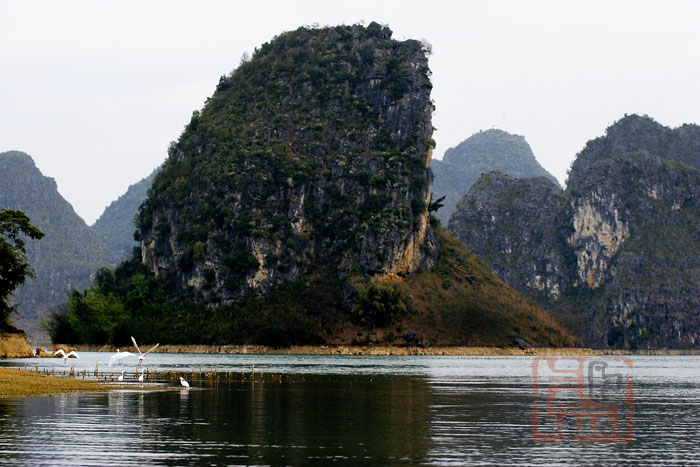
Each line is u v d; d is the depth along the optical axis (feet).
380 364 593.83
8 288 470.39
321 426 213.05
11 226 471.21
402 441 191.52
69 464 162.40
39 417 220.02
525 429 213.66
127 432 197.57
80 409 238.07
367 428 210.59
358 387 340.39
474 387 352.28
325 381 375.66
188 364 534.37
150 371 433.89
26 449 175.63
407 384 365.81
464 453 178.70
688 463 171.83
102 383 331.57
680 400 300.40
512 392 326.44
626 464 170.30
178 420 218.79
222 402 264.93
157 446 180.45
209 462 165.27
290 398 282.77
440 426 216.95
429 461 170.09
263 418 225.97
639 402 291.99
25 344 595.88
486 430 211.00
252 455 172.55
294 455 173.37
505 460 172.45
